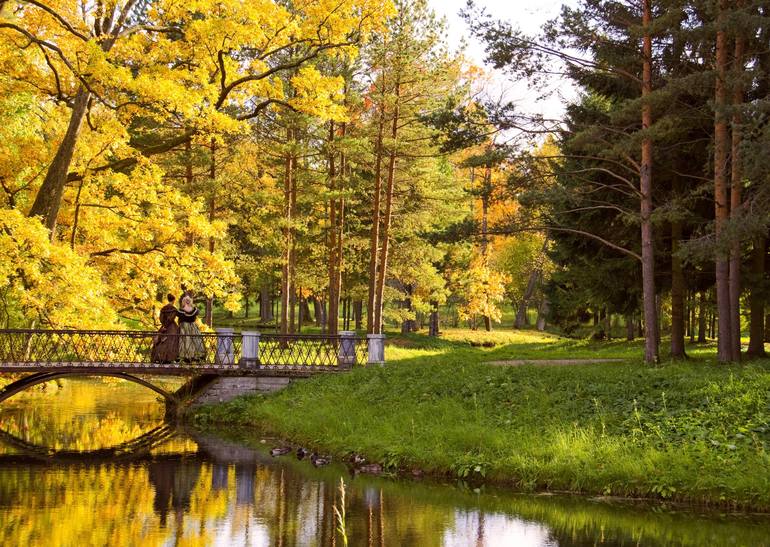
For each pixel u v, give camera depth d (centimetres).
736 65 1992
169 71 2069
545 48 2262
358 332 4928
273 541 911
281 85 2267
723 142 2041
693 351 3123
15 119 2072
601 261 2820
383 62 3114
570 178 2550
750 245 2544
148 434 1794
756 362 1961
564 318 4897
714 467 1113
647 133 2023
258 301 6806
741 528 954
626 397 1475
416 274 4091
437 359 2566
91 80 1900
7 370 1888
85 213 2227
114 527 970
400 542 905
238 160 3484
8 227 1728
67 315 1889
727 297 2084
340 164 3594
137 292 2214
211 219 3322
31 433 1784
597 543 894
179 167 3344
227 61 2192
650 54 2203
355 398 1831
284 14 2167
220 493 1159
